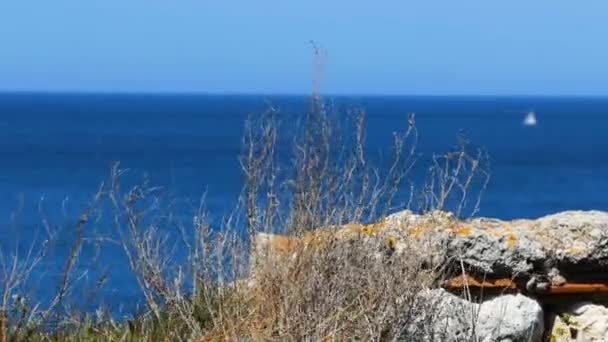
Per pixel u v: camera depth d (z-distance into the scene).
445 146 111.19
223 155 118.12
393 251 10.85
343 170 10.91
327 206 10.76
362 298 10.36
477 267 11.56
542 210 66.56
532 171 103.25
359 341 10.25
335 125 12.96
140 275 11.57
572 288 11.98
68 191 68.50
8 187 73.81
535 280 11.81
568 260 11.98
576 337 11.91
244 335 10.40
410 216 11.33
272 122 12.95
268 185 11.16
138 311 12.01
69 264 11.83
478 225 12.07
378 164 11.98
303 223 10.68
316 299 10.31
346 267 10.45
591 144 161.25
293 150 12.64
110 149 132.12
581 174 100.31
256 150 12.16
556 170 105.50
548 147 149.75
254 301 10.70
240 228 11.45
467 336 10.88
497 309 11.47
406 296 10.42
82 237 15.52
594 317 11.93
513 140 170.62
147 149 132.25
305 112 13.02
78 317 11.43
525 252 11.70
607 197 77.06
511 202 71.81
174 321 11.23
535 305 11.57
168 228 16.08
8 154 120.88
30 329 10.90
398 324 10.38
